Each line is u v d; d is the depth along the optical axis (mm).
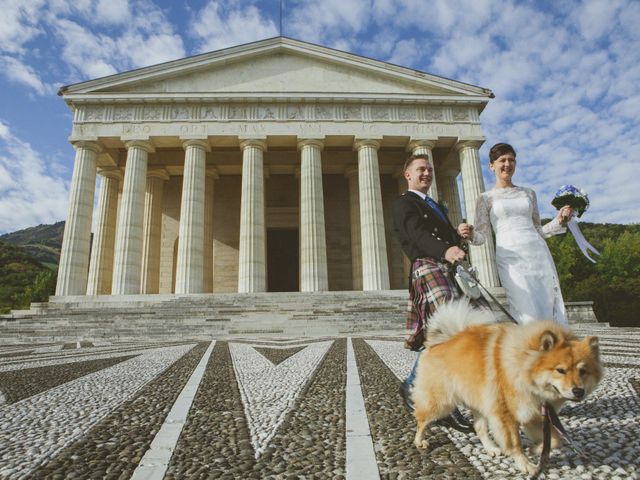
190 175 27359
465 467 2469
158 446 2949
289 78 29797
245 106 28797
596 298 40312
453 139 29594
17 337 16922
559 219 4152
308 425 3447
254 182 27516
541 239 4105
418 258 3465
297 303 21828
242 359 8141
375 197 27734
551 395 2230
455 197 33781
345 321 18484
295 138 29016
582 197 4031
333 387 5051
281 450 2852
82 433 3260
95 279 29938
